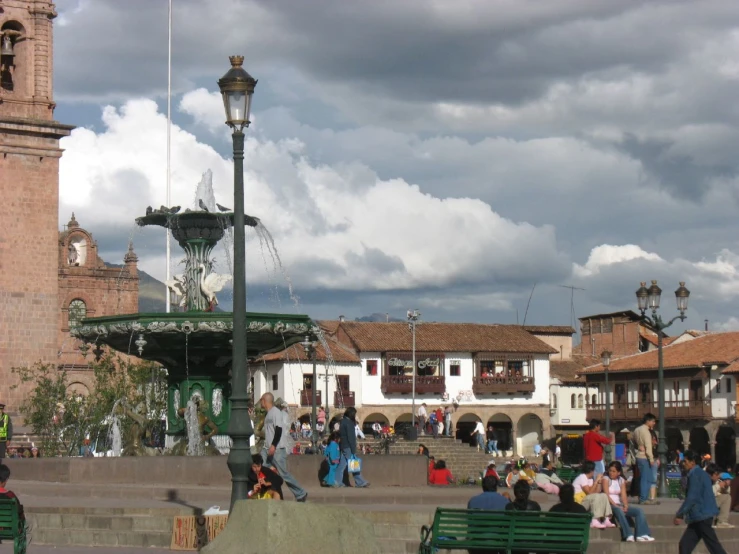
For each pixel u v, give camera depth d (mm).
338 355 107875
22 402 63625
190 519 24312
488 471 33594
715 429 99188
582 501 27500
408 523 25938
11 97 64875
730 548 28406
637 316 126812
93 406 61500
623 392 109938
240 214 23578
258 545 19516
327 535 19719
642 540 26641
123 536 24953
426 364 111812
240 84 23719
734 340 102188
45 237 65125
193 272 36625
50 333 64938
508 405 115125
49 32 66000
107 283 97750
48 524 25953
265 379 106312
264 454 26766
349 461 30906
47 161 65312
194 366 35562
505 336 116875
